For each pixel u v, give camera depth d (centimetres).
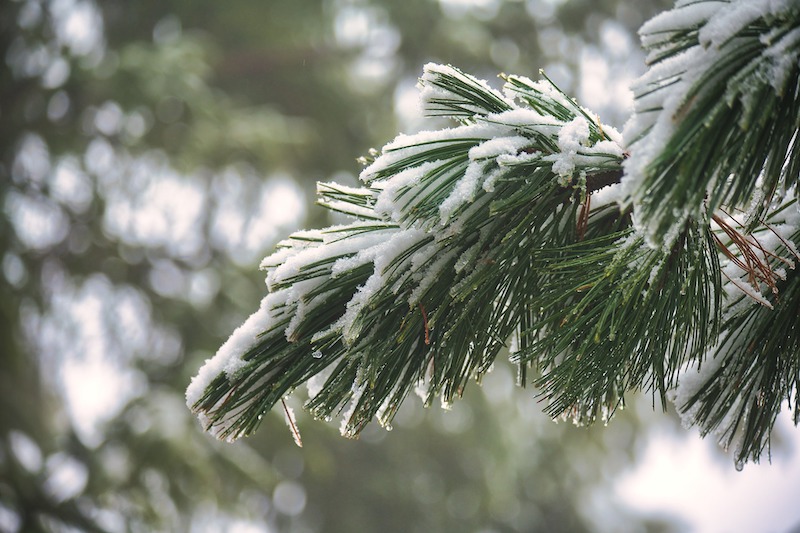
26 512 850
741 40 114
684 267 141
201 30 1204
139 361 982
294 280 145
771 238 153
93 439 904
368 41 1255
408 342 148
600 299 145
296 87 1214
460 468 1428
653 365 147
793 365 154
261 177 1073
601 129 151
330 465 1045
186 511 849
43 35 1055
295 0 1176
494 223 143
